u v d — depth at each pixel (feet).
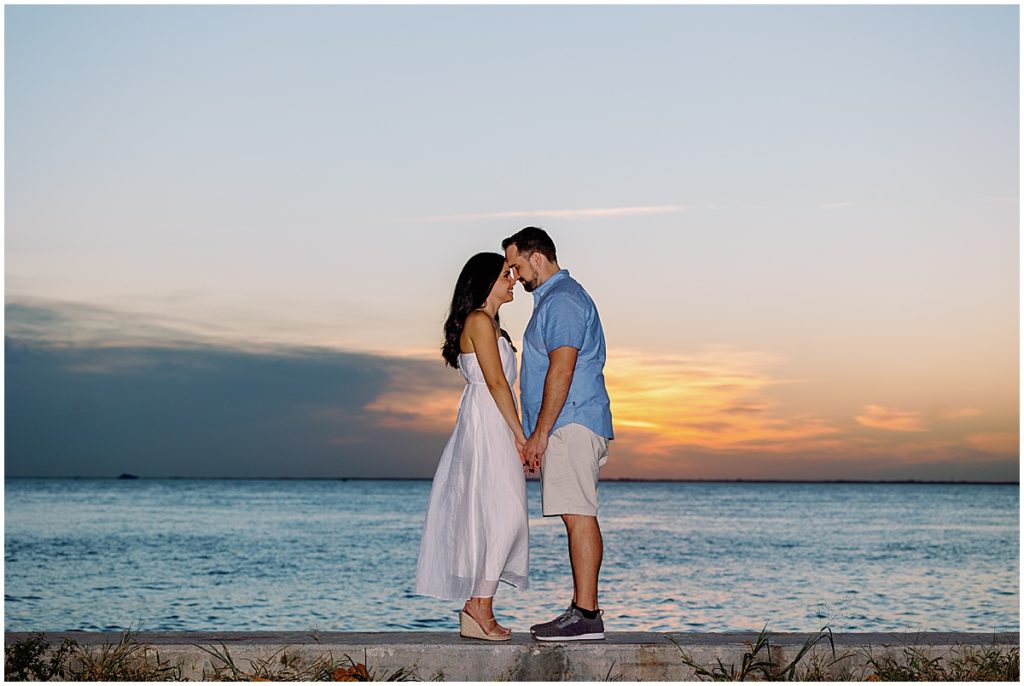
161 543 125.90
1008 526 174.70
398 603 65.16
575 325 16.22
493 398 16.74
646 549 119.03
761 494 406.62
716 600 67.21
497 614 53.42
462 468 16.89
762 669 16.14
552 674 16.02
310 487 448.65
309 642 16.22
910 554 113.39
